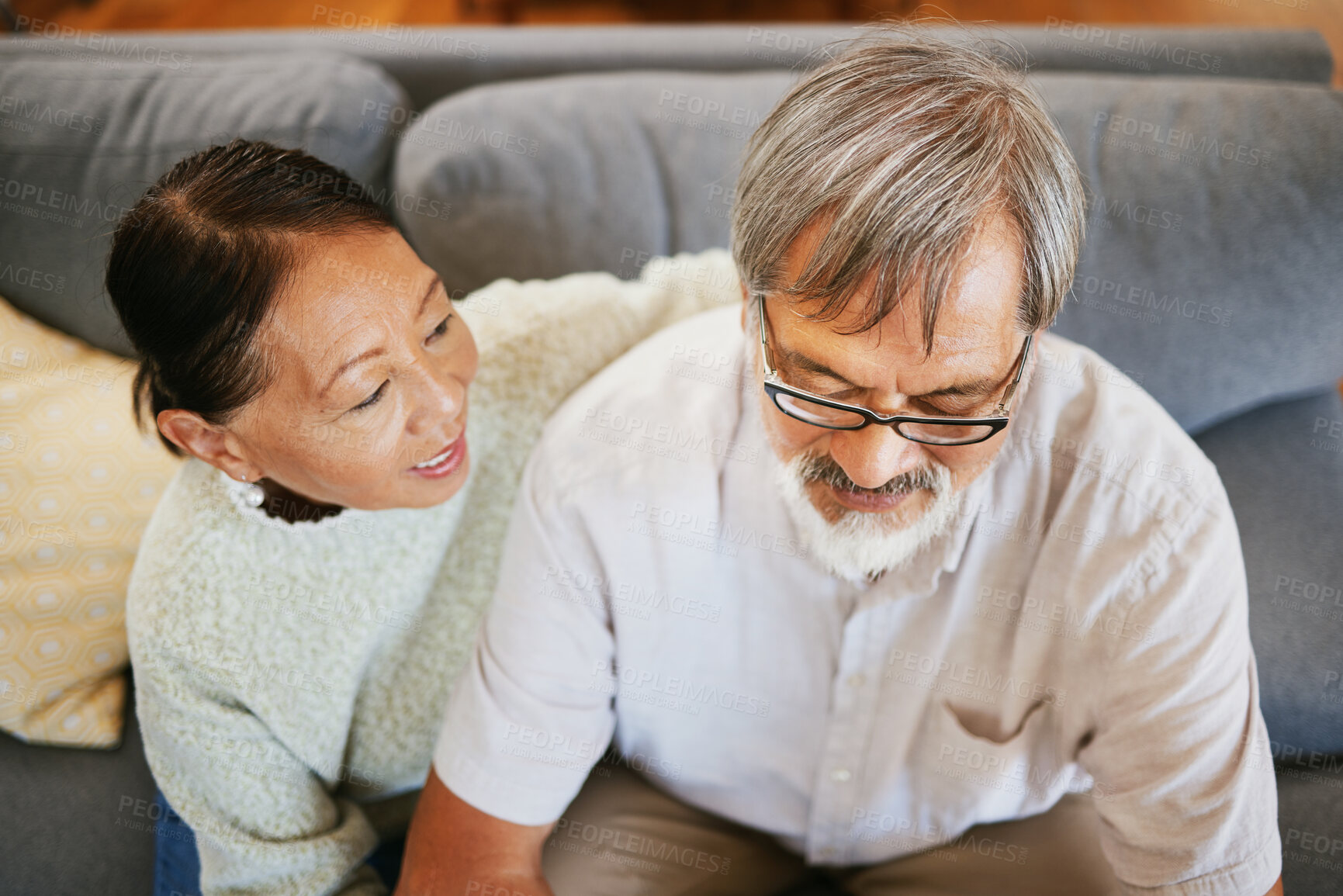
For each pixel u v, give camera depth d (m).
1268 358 0.94
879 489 0.62
